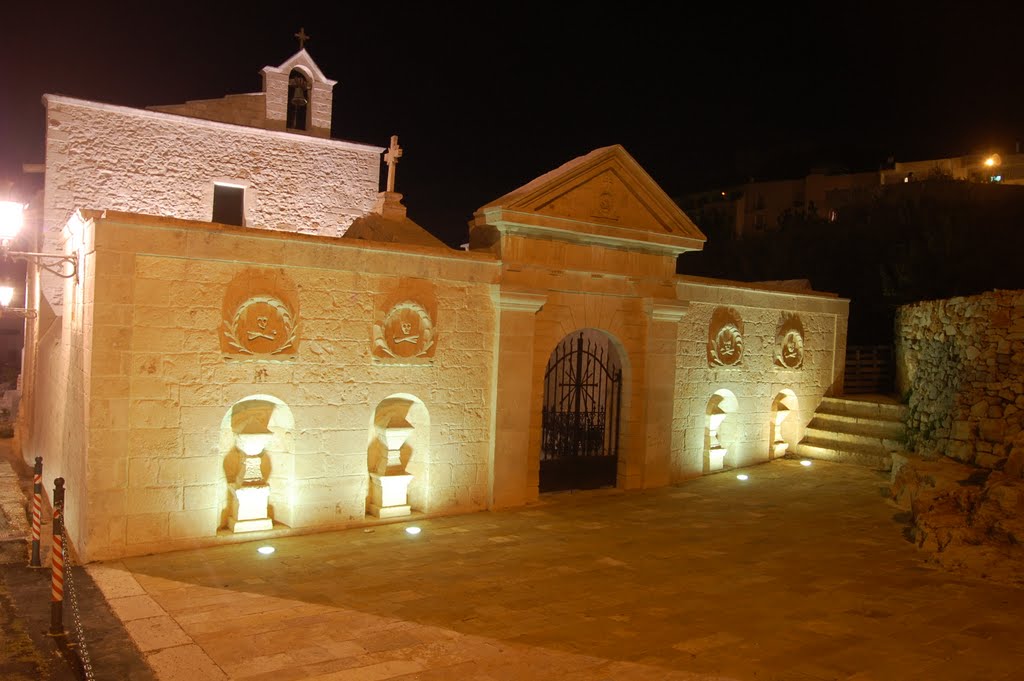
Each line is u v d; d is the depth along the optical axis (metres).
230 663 6.87
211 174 17.27
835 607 8.75
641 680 6.73
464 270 12.76
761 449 17.94
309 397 11.29
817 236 28.25
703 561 10.55
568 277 14.02
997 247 23.91
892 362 20.08
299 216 18.36
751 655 7.32
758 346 17.67
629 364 15.20
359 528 11.82
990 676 6.94
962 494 11.96
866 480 16.25
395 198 14.65
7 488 13.89
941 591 9.38
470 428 13.04
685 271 34.19
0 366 38.00
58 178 15.61
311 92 19.05
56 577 7.49
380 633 7.67
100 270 9.68
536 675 6.78
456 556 10.52
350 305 11.61
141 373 9.98
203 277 10.40
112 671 6.66
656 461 15.49
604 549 11.07
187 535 10.40
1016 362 14.08
